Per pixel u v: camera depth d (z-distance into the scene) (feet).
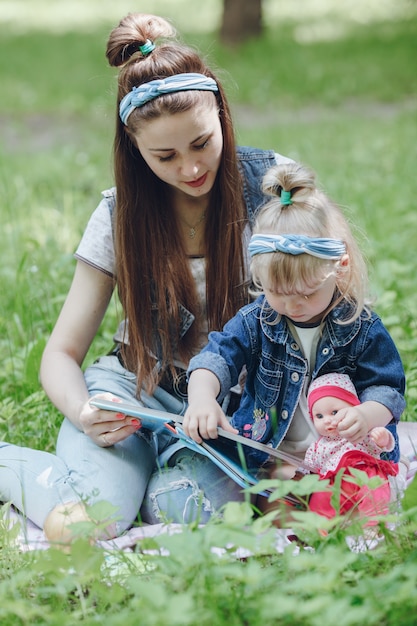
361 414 9.44
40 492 9.94
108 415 10.03
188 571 7.55
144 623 6.85
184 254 10.92
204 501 10.01
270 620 7.09
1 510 9.67
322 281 9.43
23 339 15.30
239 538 7.44
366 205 22.15
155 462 10.71
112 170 11.34
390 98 41.55
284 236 9.38
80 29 66.08
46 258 18.80
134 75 10.07
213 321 10.96
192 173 10.06
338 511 8.43
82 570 7.80
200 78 10.03
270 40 54.19
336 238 9.70
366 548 8.34
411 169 26.73
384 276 16.52
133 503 10.02
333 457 9.64
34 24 69.97
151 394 10.96
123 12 73.31
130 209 10.75
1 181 26.99
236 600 7.37
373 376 9.93
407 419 12.23
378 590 7.25
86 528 8.00
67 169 28.84
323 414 9.71
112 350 11.57
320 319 9.96
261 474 10.18
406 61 48.44
